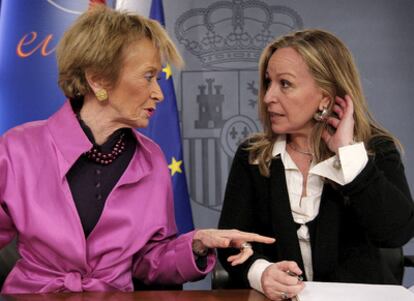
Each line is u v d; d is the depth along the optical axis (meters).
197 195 2.80
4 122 2.42
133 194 1.40
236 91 2.79
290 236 1.52
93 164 1.39
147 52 1.33
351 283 1.38
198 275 1.33
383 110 2.78
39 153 1.34
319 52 1.50
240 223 1.63
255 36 2.79
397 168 1.56
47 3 2.46
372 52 2.78
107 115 1.38
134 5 2.62
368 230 1.46
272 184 1.58
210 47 2.79
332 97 1.52
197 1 2.78
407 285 2.79
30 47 2.45
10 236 1.41
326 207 1.52
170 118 2.53
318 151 1.55
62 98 2.45
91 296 1.21
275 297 1.18
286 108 1.50
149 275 1.40
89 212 1.35
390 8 2.77
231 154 2.80
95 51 1.30
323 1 2.78
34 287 1.31
